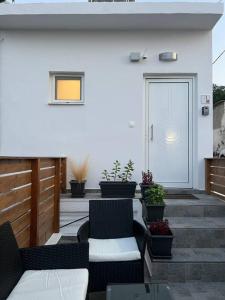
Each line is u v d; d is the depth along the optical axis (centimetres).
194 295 345
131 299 217
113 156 628
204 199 550
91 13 569
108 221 392
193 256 404
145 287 233
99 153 628
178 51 626
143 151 634
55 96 646
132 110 628
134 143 628
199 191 616
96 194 595
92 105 629
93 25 609
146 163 642
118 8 568
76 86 647
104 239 382
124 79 628
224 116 1517
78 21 594
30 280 247
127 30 627
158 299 216
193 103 638
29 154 631
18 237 316
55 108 631
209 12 564
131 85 627
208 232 439
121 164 628
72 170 612
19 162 317
